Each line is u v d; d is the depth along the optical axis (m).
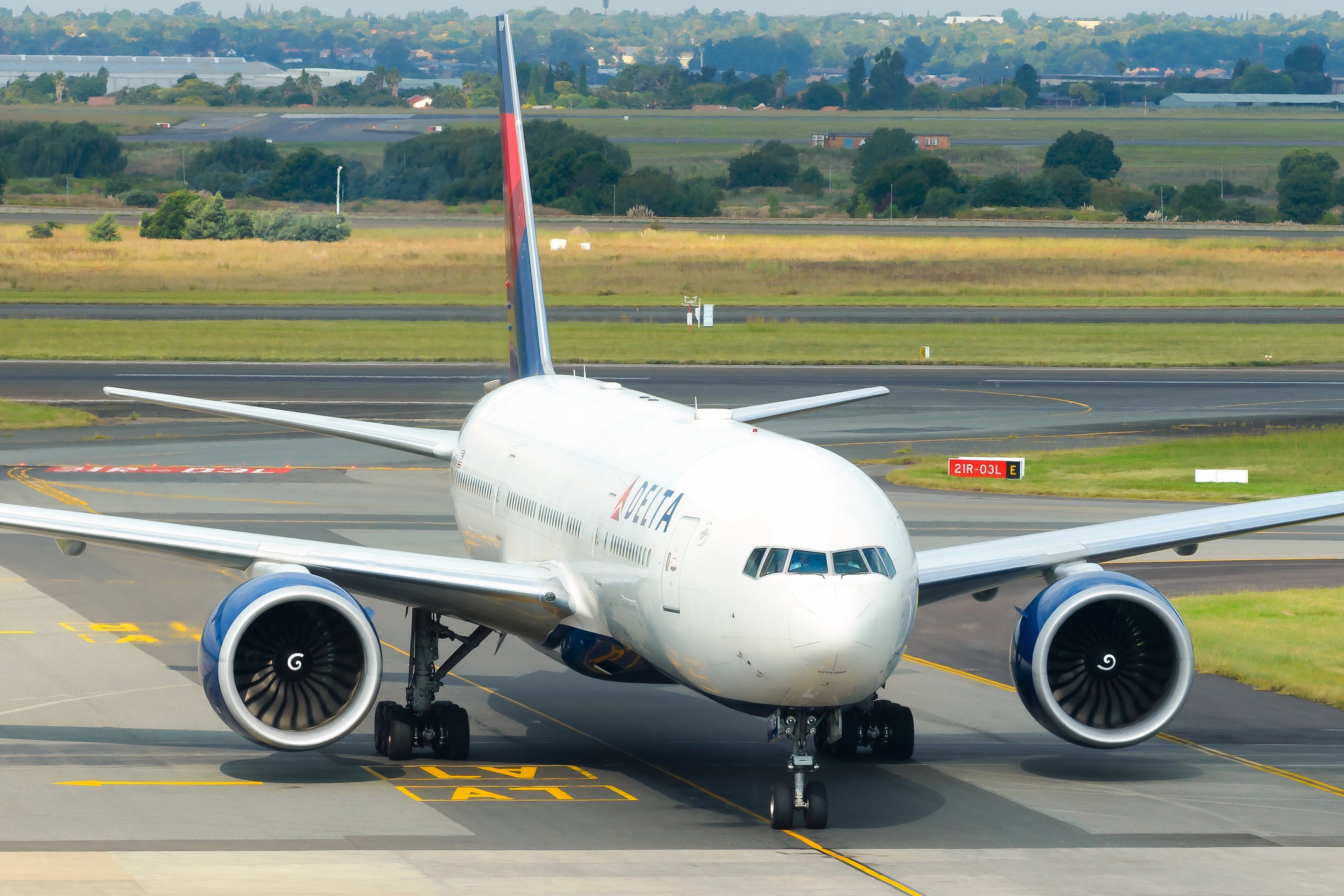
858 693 69.62
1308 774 87.62
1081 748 93.25
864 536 70.62
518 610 86.19
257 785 81.75
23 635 119.00
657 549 75.62
